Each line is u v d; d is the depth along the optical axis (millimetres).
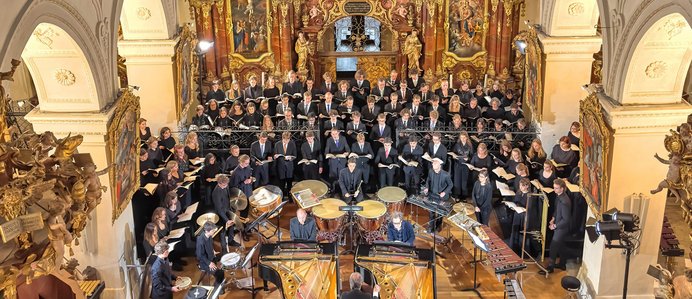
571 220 14859
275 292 14633
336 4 22750
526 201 15047
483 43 22703
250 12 22375
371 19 23859
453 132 17500
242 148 18938
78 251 13203
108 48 13062
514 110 19156
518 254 15594
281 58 22953
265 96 20797
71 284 9578
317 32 22922
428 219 17391
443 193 15750
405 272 13117
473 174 17344
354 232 16094
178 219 14461
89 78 12195
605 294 13469
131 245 14258
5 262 7773
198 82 22359
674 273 10125
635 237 12359
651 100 12203
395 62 23672
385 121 18688
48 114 12383
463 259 15664
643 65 11750
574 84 17703
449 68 23078
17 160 7734
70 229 8844
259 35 22688
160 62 17938
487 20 22359
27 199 7809
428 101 20109
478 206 15695
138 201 15398
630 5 11711
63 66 12008
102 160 12695
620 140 12383
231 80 23062
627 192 12734
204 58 22578
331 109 19062
